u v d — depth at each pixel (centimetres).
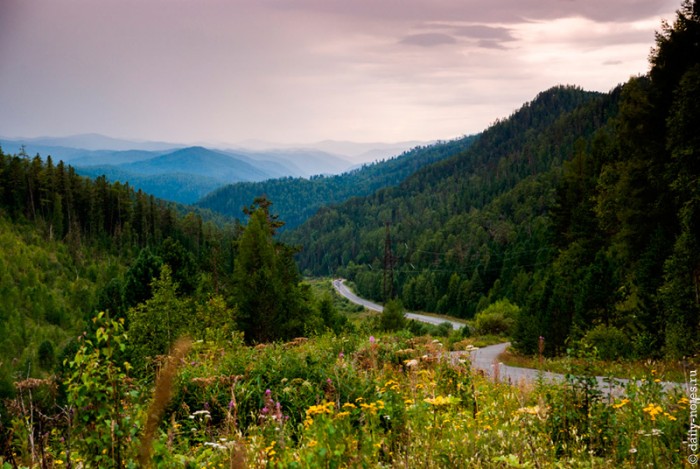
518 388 798
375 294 16825
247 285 3650
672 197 2544
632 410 615
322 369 832
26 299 9862
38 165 14738
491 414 650
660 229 2477
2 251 11000
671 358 1867
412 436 517
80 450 370
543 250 9450
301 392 747
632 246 2789
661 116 2602
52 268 11581
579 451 514
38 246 12244
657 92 2628
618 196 2859
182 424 697
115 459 363
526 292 7462
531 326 3291
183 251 4078
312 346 1380
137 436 380
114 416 380
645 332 2230
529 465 452
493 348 4728
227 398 774
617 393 758
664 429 542
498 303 6769
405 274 16138
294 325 3784
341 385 752
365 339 1460
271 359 937
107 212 15400
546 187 18338
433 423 561
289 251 4844
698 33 2462
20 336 8381
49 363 6172
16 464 411
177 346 304
